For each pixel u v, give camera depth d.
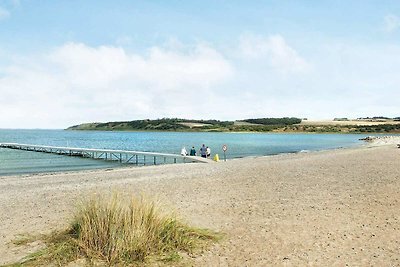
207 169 24.39
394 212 10.57
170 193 14.18
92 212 7.66
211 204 11.88
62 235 7.86
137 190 15.13
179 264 6.50
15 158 48.31
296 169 22.77
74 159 48.28
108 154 57.72
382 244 7.65
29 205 12.42
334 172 20.88
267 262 6.59
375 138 122.19
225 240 7.89
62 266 6.34
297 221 9.53
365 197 12.89
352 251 7.20
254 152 58.94
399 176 18.91
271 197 13.07
